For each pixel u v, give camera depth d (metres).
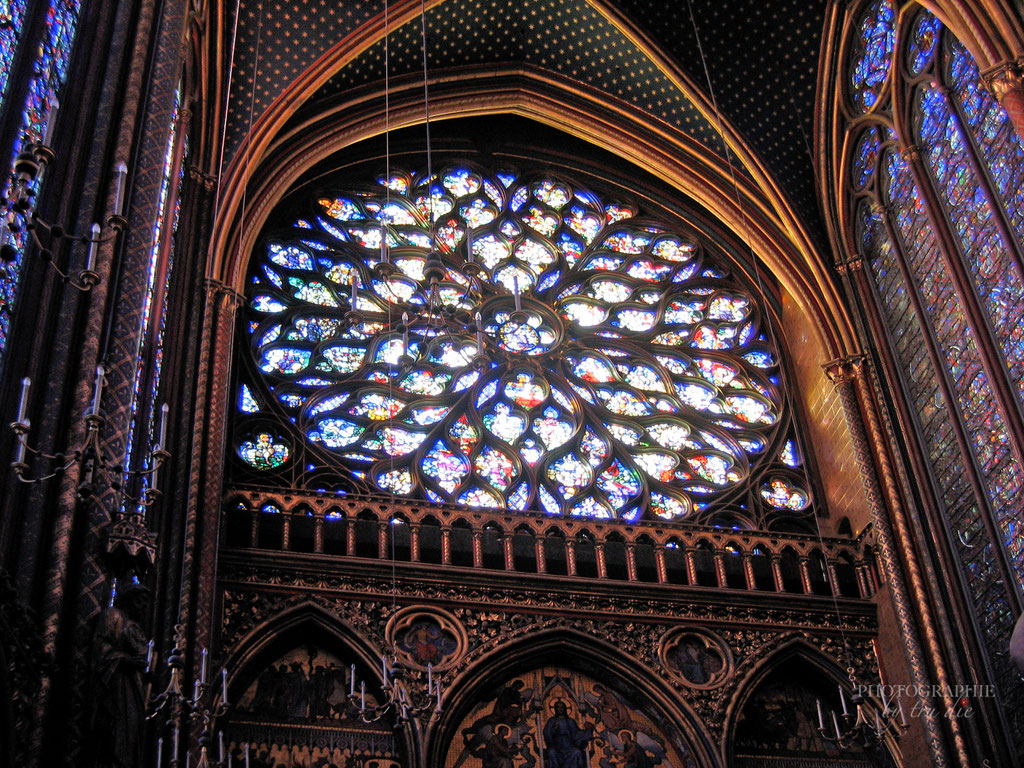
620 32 33.19
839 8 31.84
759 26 32.84
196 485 24.28
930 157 29.20
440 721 24.55
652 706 26.09
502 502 29.23
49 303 17.19
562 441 30.83
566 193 35.97
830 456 31.23
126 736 14.98
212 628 23.89
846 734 23.86
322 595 25.62
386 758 24.34
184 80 27.64
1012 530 25.55
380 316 31.92
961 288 27.17
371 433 29.81
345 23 31.28
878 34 31.08
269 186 30.88
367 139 34.59
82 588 15.55
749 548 28.62
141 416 21.73
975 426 27.06
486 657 25.58
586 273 34.47
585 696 26.20
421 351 31.73
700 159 33.91
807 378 32.75
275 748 24.03
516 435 30.72
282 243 32.56
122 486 16.22
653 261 35.06
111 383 17.16
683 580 28.17
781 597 27.88
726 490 30.75
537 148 35.97
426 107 30.41
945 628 26.48
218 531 24.59
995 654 25.73
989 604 26.09
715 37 33.06
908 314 29.97
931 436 28.66
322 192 33.97
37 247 17.44
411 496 28.78
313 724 24.45
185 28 22.00
